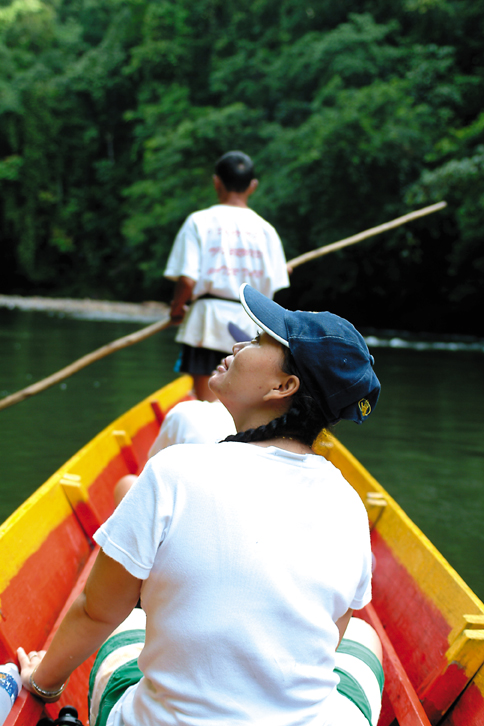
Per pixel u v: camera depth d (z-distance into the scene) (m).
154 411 3.77
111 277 27.50
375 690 1.17
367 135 14.98
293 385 0.97
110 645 1.23
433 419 6.11
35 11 32.88
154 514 0.89
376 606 1.94
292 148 16.58
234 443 0.96
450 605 1.49
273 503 0.91
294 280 19.70
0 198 27.27
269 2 21.34
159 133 21.84
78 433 5.15
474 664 1.31
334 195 15.92
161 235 21.25
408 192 13.95
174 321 3.12
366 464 4.54
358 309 20.11
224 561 0.88
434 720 1.36
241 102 20.23
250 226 2.95
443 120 15.73
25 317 19.02
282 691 0.89
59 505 1.96
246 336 2.56
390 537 2.03
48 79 27.95
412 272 18.44
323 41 17.72
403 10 18.19
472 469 4.45
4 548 1.49
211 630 0.87
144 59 24.50
